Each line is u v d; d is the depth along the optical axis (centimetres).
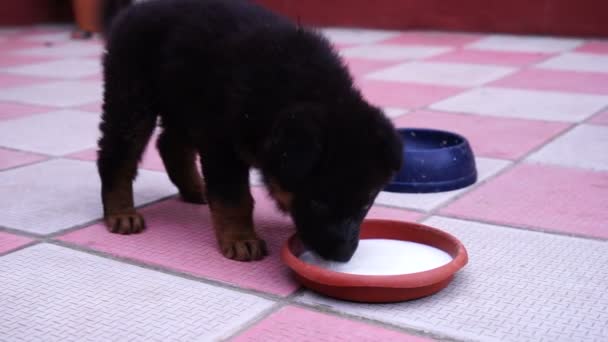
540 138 214
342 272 163
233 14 174
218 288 165
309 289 165
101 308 161
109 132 178
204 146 171
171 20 175
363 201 162
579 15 312
